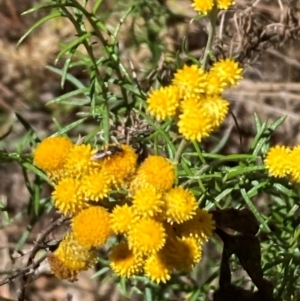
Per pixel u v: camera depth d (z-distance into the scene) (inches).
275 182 6.0
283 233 7.1
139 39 9.4
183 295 8.8
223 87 4.9
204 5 5.5
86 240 4.8
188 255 4.9
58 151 4.9
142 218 4.7
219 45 8.2
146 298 7.7
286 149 5.2
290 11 8.5
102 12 10.3
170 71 7.7
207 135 4.9
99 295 9.9
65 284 10.5
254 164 6.2
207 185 6.1
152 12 9.6
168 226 4.9
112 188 5.0
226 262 6.3
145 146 6.7
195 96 4.9
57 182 5.1
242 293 6.3
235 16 8.3
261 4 9.4
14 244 9.9
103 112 6.4
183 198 4.7
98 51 10.2
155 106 4.9
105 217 4.8
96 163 4.9
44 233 6.0
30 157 6.6
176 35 10.0
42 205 7.5
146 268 5.0
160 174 4.7
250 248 6.2
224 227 6.1
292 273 6.8
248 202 6.0
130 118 6.9
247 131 10.3
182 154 6.0
